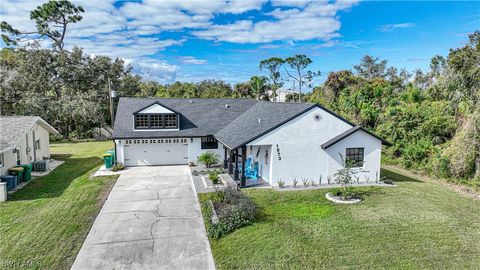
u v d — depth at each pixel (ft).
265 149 58.70
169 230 36.78
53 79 133.49
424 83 127.24
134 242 33.71
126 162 71.61
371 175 58.29
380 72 213.46
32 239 34.09
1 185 46.68
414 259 29.78
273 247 31.94
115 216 40.96
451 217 40.09
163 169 68.85
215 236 34.50
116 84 144.66
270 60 220.02
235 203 42.22
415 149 70.85
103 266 29.01
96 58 142.00
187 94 185.47
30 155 68.44
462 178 59.62
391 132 80.02
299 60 216.74
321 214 40.86
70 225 37.83
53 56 130.93
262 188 53.21
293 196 48.55
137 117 71.26
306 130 54.95
